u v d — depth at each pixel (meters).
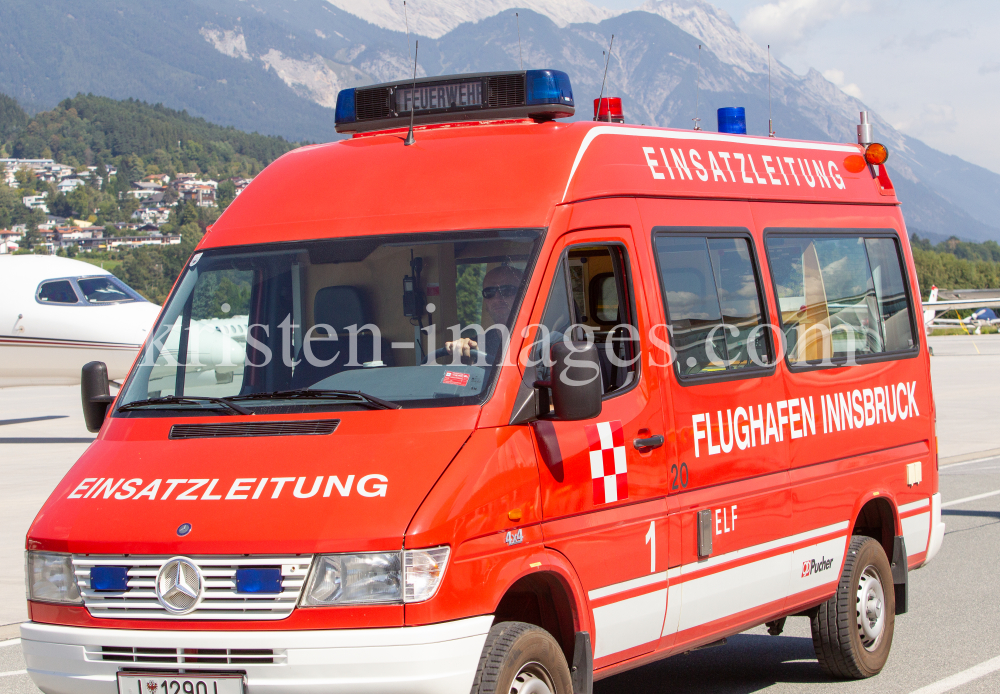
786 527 5.97
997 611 8.06
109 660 4.11
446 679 4.00
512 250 4.84
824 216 6.73
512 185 5.06
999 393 26.48
